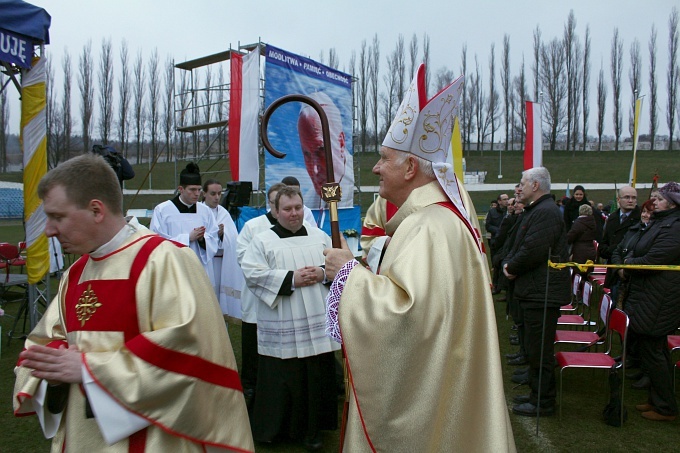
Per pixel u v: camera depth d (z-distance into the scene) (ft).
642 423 12.65
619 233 21.26
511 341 19.48
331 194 6.33
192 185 16.43
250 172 24.57
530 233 12.31
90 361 4.82
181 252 5.48
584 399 14.28
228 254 17.19
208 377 5.15
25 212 18.38
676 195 12.34
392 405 4.75
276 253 11.32
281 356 11.09
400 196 5.93
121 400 4.75
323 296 11.23
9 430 12.26
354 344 4.92
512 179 114.21
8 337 19.94
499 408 4.89
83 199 5.21
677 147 148.46
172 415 4.91
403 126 5.76
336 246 6.25
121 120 120.78
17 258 26.11
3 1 16.34
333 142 29.50
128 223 5.88
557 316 12.63
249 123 24.38
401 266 4.92
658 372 12.60
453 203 5.46
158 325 5.13
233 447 5.30
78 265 5.72
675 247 11.86
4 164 123.24
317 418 11.25
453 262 5.02
